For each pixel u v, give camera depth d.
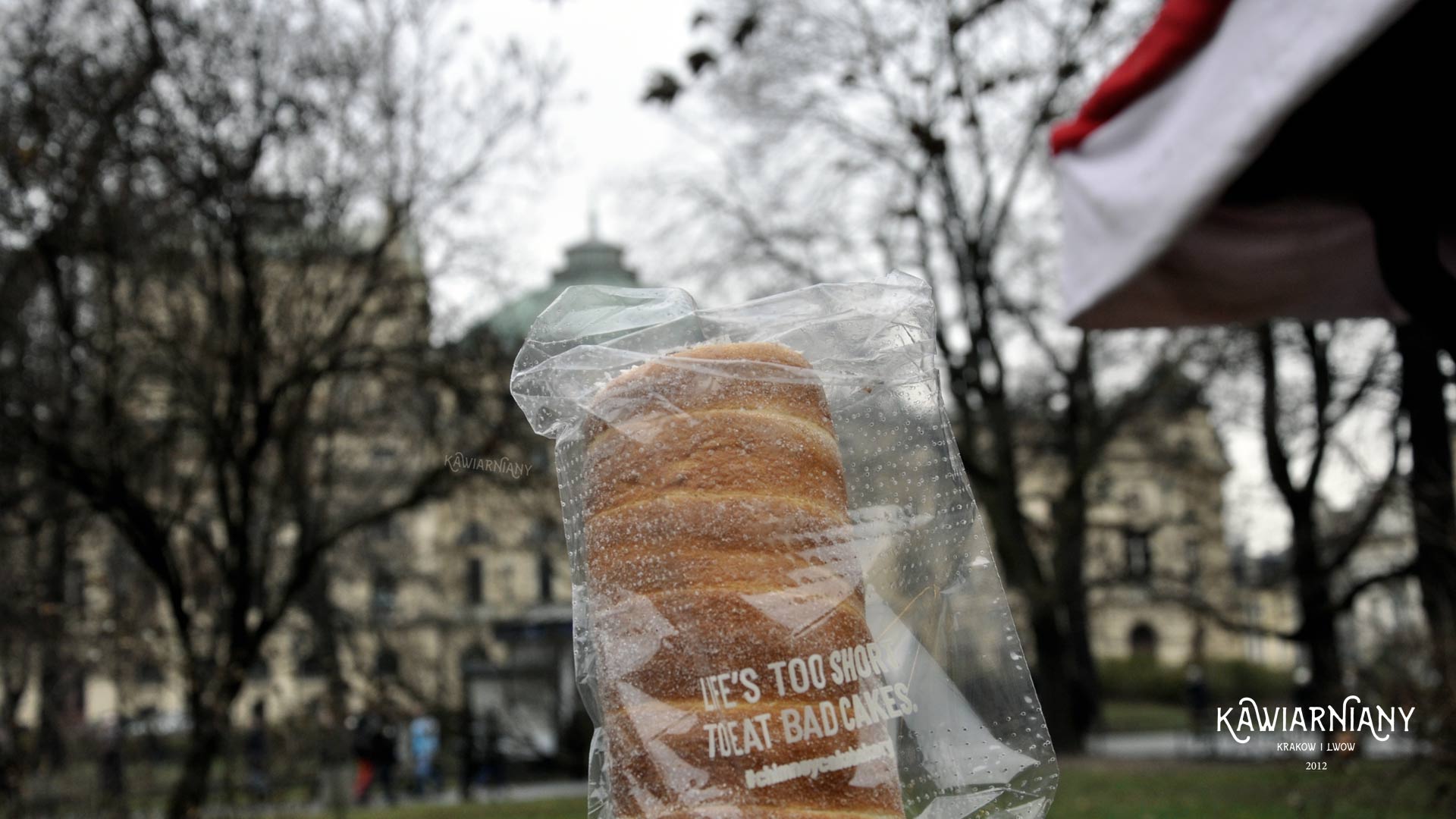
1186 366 22.08
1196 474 25.02
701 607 1.40
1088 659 31.52
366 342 13.95
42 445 11.34
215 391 13.20
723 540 1.43
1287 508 19.61
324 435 15.67
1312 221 4.19
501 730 19.06
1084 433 26.94
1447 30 3.49
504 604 33.84
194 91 12.21
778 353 1.52
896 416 1.60
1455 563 11.71
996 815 1.48
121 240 12.16
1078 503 24.72
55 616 11.69
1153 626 57.75
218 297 13.11
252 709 13.16
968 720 1.50
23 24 11.54
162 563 11.93
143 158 12.09
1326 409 18.73
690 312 1.61
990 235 21.50
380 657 18.33
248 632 13.01
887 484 1.57
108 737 11.93
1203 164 3.37
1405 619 12.93
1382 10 2.76
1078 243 4.11
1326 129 3.94
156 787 12.48
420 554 25.77
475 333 13.95
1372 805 9.30
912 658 1.51
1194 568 24.25
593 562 1.49
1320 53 2.91
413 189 13.87
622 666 1.43
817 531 1.45
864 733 1.41
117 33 11.98
